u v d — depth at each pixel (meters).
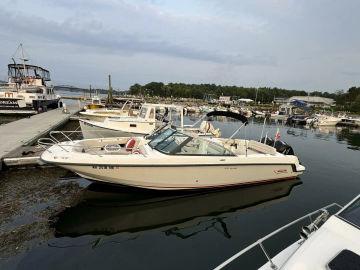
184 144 6.31
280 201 6.56
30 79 23.75
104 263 3.99
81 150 6.61
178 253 4.32
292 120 33.56
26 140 10.08
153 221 5.33
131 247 4.45
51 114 20.30
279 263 2.99
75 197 6.17
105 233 4.82
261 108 57.88
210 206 6.07
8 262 3.88
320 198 6.89
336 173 9.45
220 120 31.28
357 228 2.87
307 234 3.40
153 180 6.06
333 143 17.64
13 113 20.17
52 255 4.09
